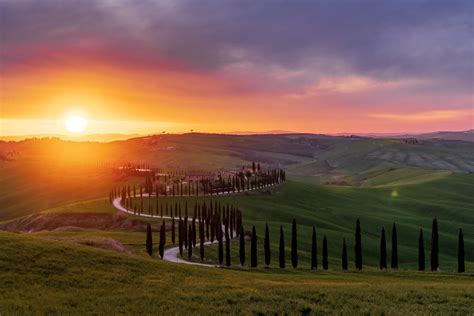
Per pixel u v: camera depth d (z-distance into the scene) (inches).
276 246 5531.5
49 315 1153.4
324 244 4033.0
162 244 4461.1
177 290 1454.2
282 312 1186.6
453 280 3176.7
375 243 6998.0
